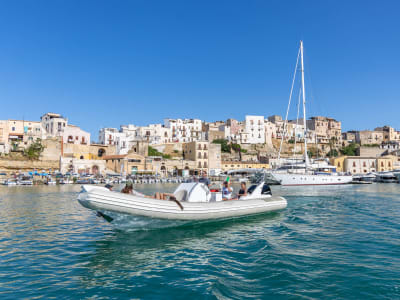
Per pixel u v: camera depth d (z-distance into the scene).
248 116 117.12
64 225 13.81
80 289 6.74
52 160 68.81
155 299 6.19
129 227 11.65
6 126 70.12
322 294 6.26
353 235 11.52
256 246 10.00
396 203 22.34
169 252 9.42
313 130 127.25
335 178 51.41
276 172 47.69
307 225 13.59
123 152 91.88
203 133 114.69
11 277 7.44
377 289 6.45
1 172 61.09
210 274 7.49
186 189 13.60
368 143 129.25
